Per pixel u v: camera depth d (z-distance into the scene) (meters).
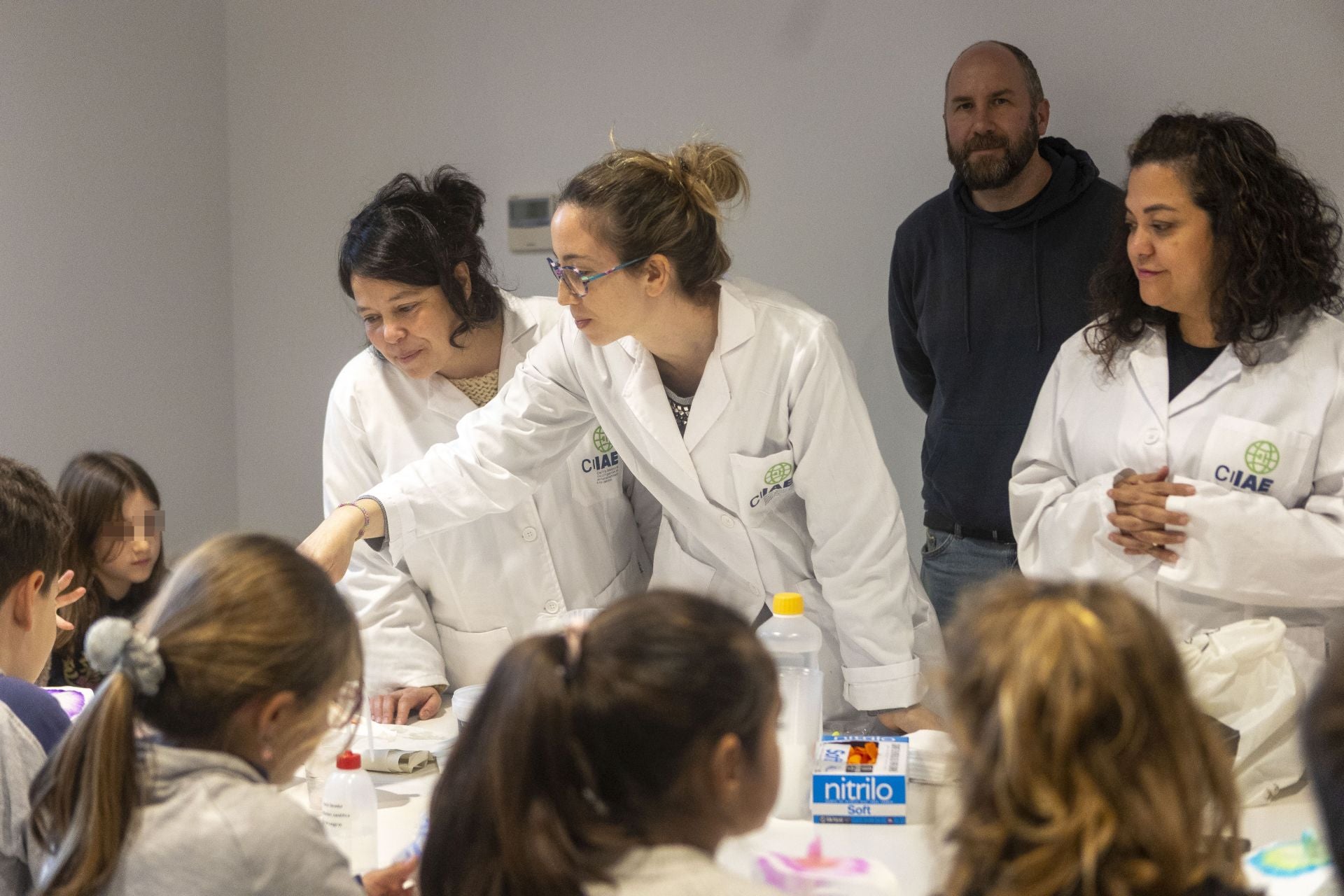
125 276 3.32
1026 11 2.89
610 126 3.27
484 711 1.09
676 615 1.08
